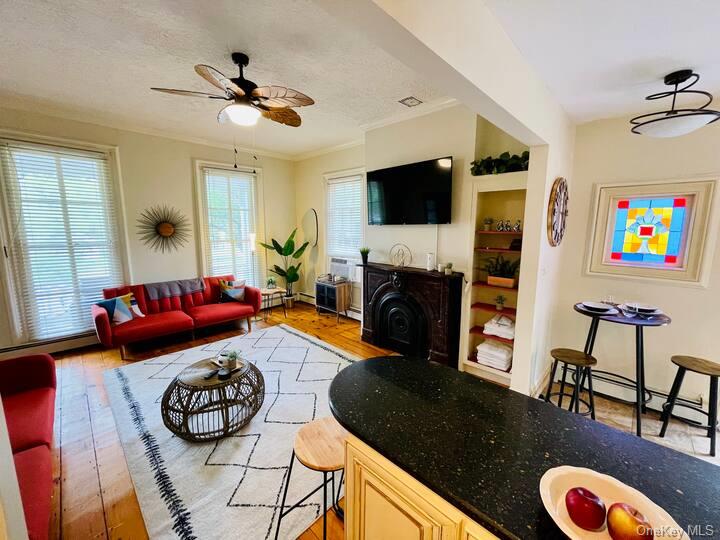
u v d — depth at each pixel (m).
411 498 0.86
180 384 2.14
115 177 3.85
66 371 3.18
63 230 3.56
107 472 1.89
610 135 2.76
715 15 1.43
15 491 0.62
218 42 2.09
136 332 3.41
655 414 2.62
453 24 1.22
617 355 2.87
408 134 3.46
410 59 1.18
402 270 3.39
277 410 2.51
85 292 3.75
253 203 5.28
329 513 1.64
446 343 3.13
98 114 3.50
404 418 1.08
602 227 2.85
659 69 1.93
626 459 0.89
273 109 2.39
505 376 2.89
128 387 2.84
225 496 1.72
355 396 1.22
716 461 2.08
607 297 2.75
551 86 2.16
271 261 5.59
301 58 2.29
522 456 0.90
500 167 2.74
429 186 3.18
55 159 3.45
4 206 3.21
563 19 1.50
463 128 3.01
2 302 3.26
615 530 0.63
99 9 1.76
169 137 4.23
